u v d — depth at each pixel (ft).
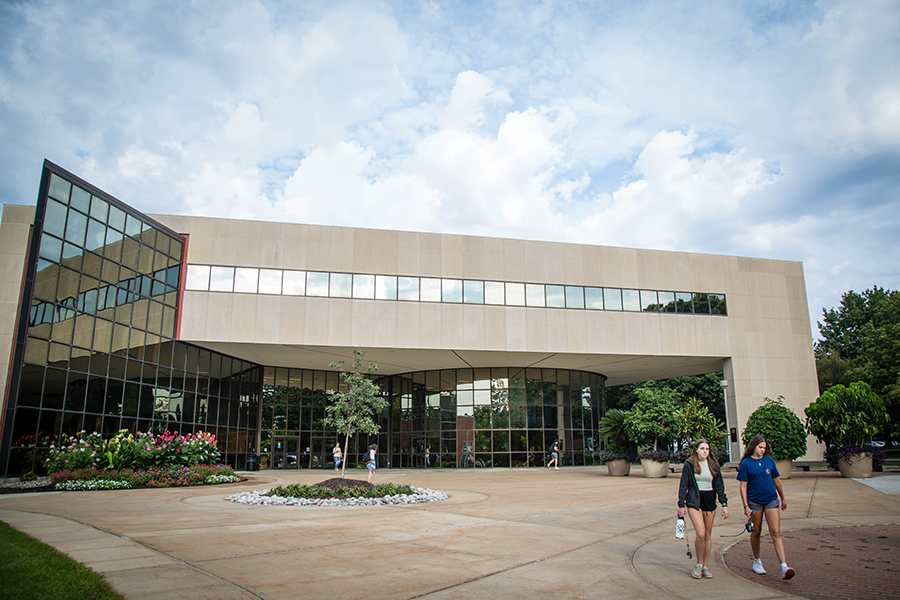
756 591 22.26
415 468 122.42
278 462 115.85
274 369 119.03
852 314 214.90
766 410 79.77
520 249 105.60
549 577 23.34
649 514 43.29
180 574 21.91
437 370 123.44
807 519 41.75
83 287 74.33
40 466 66.90
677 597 21.13
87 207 75.72
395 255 100.48
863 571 25.76
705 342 111.24
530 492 61.62
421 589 21.03
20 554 24.30
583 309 106.22
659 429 90.53
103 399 76.74
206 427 98.99
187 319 92.22
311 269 96.99
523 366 119.65
